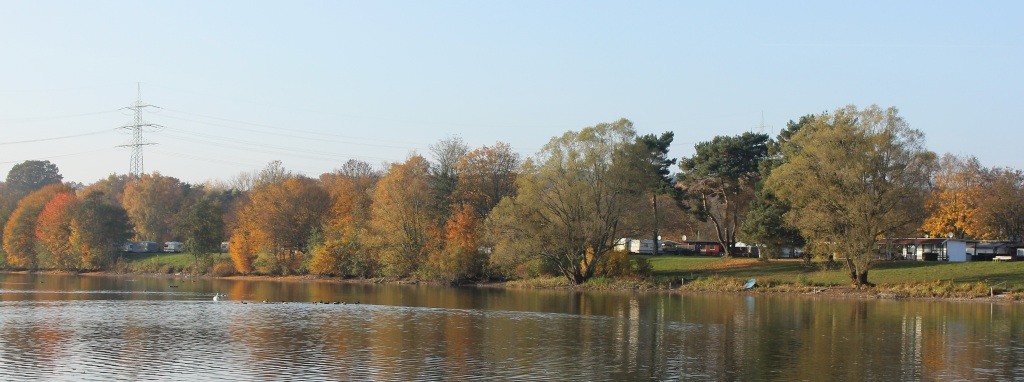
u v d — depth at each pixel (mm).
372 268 155125
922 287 107875
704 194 145875
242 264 172375
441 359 59344
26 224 198500
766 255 130125
